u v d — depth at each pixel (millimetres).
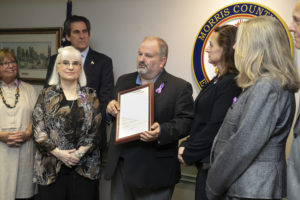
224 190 1390
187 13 2701
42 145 2107
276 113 1276
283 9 2396
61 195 2164
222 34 1798
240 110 1348
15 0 3389
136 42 2914
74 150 2139
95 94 2281
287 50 1354
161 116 1929
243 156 1269
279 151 1346
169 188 1965
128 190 2027
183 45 2734
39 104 2182
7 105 2562
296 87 1330
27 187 2660
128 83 2096
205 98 1788
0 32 3443
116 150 1973
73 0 3141
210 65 2609
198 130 1807
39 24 3293
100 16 3043
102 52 3061
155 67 1938
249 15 2471
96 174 2227
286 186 1394
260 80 1294
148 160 1898
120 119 1909
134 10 2900
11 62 2586
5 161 2535
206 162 1710
